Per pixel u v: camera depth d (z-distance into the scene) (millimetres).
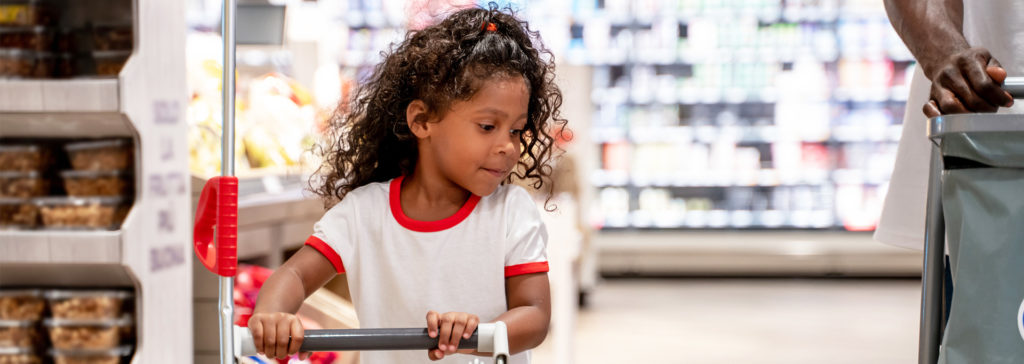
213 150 2842
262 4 3719
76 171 2041
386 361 1519
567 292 3795
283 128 3459
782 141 7633
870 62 7527
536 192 4398
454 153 1414
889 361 4617
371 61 4066
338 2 7332
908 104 1824
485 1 1808
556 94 1593
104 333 1988
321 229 1502
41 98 1868
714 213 7707
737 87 7598
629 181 7684
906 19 1449
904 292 7027
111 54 2084
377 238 1498
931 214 1233
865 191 7656
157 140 2014
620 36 7680
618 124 7750
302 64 4090
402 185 1540
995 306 1123
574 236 3986
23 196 2012
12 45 2016
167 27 2049
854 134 7543
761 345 4996
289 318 1247
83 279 2041
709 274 7738
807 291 7070
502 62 1411
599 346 4977
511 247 1469
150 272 1995
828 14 7520
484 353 1265
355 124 1607
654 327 5555
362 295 1492
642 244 7625
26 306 1989
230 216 1209
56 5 2102
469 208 1485
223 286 1213
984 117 1115
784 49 7562
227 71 1220
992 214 1126
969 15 1682
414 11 2066
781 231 7617
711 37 7602
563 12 7582
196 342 2443
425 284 1471
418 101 1450
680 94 7609
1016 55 1646
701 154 7656
